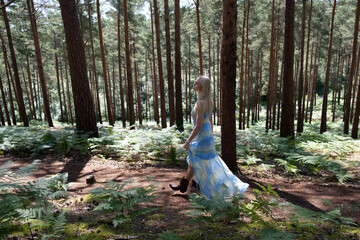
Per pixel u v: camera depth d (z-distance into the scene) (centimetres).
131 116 1373
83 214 276
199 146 322
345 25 2088
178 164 620
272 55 1817
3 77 2956
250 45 2152
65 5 700
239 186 317
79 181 443
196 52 3002
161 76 1433
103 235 218
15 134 682
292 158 627
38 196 269
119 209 275
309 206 350
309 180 514
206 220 237
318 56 2653
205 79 314
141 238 217
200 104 310
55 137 705
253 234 231
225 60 498
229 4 471
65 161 591
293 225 261
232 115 523
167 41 1290
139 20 2397
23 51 2036
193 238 217
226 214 256
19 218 219
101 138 691
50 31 2400
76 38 721
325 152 848
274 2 1739
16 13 1603
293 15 895
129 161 636
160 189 389
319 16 1938
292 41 909
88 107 756
